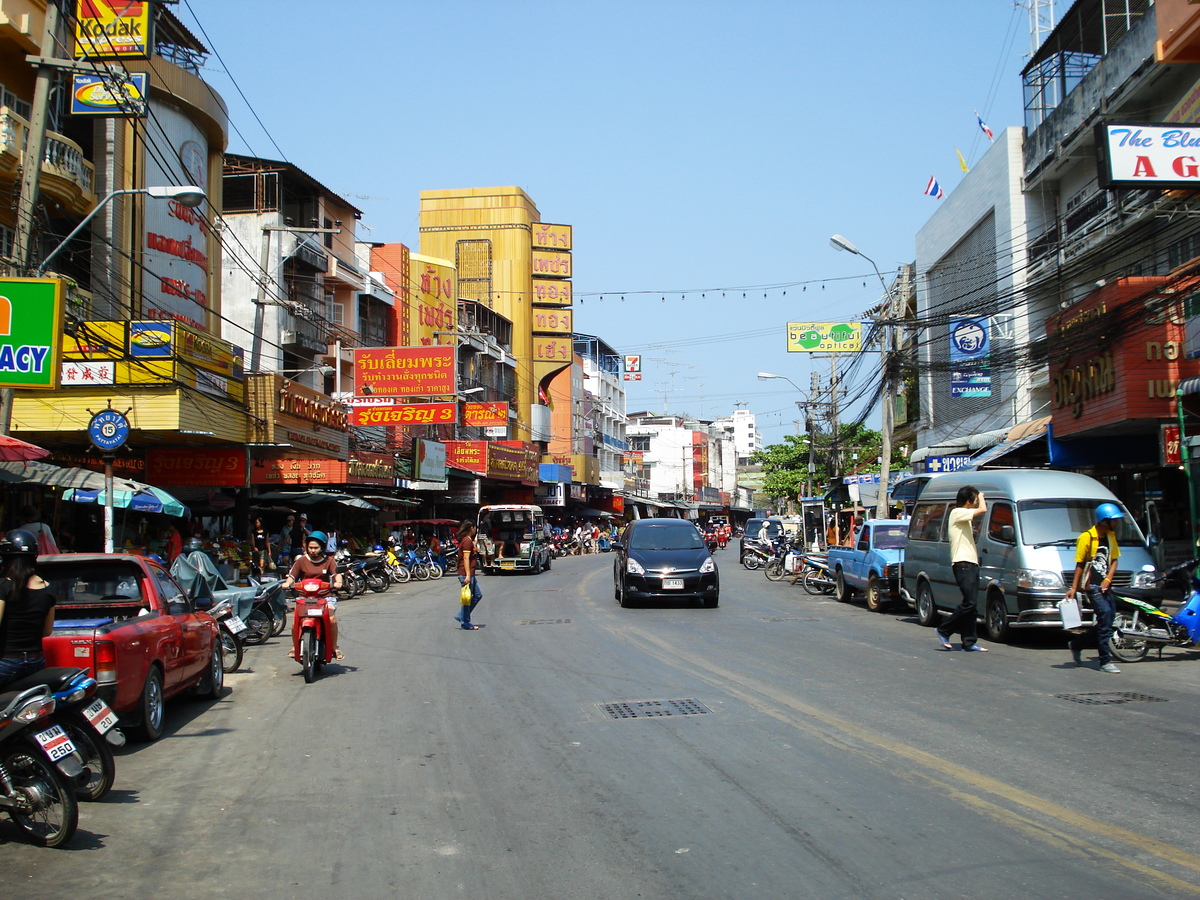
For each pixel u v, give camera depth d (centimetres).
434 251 5988
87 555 898
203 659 973
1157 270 1964
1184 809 552
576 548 5634
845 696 916
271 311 3011
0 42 1902
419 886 464
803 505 3875
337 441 2836
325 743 788
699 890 447
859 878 455
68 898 455
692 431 10356
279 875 484
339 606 2192
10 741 534
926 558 1551
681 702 905
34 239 1312
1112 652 1143
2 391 1334
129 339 1972
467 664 1206
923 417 3575
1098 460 1902
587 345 8450
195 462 2375
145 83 1599
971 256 2973
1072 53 2364
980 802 570
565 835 534
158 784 671
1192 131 1319
